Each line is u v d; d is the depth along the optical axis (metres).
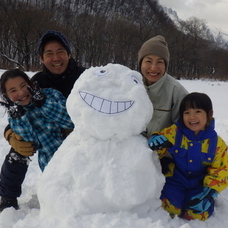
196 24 52.16
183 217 2.35
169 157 2.55
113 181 1.88
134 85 2.05
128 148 2.02
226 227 2.28
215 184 2.27
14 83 2.37
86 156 2.01
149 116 2.09
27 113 2.45
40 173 3.63
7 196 2.61
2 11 32.81
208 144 2.33
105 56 40.06
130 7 57.69
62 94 2.75
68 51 2.84
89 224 1.79
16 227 1.95
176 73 44.44
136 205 1.95
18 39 30.64
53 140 2.54
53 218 1.91
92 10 53.62
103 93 2.00
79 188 1.92
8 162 2.54
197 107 2.28
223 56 55.22
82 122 2.02
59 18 42.00
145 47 2.72
